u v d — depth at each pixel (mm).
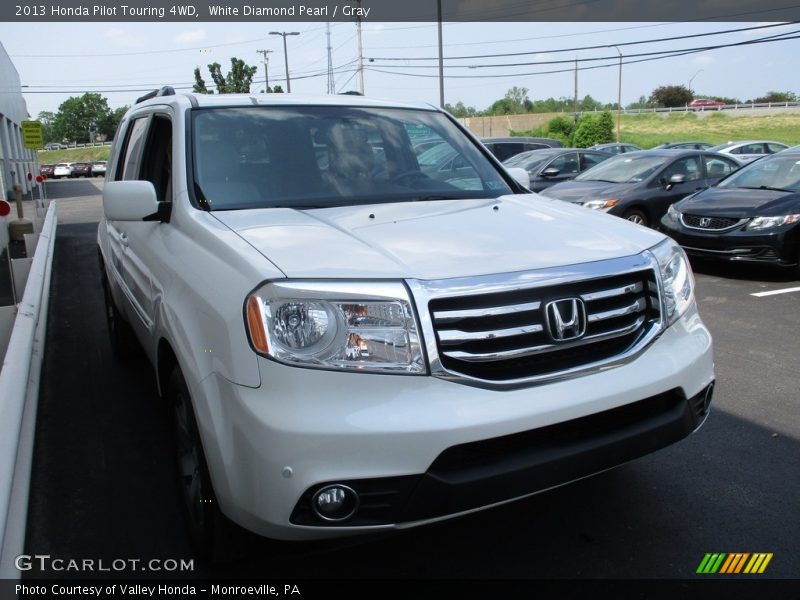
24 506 3137
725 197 8852
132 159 4508
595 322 2541
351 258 2428
